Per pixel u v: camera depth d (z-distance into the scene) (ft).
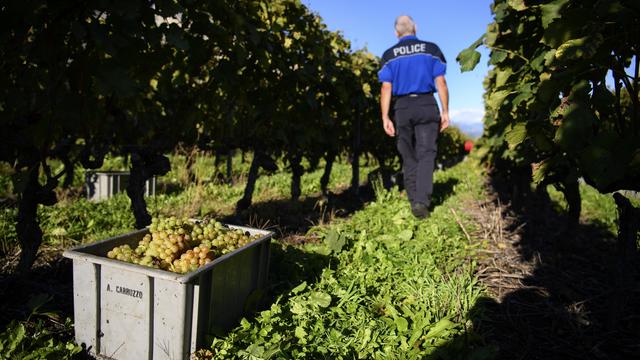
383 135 29.32
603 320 8.93
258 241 8.50
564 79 6.91
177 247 7.68
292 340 7.32
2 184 21.20
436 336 7.52
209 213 18.04
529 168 18.67
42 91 7.79
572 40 6.11
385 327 7.95
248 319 8.27
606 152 6.25
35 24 6.88
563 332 8.45
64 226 14.69
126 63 7.61
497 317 8.98
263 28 12.72
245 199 16.17
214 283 7.07
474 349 7.30
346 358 6.98
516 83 10.36
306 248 12.31
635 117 6.69
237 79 12.62
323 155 23.09
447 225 15.66
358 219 17.04
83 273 6.94
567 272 11.85
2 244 11.84
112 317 6.86
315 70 16.44
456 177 36.45
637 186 6.79
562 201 24.40
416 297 9.40
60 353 6.68
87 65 7.21
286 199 23.27
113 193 22.22
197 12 9.41
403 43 16.81
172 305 6.44
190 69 11.32
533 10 9.25
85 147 10.08
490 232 15.72
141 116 11.66
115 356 6.91
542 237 15.60
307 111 17.02
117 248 7.37
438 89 16.70
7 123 8.06
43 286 9.12
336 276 10.54
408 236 13.71
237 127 16.28
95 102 8.40
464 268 11.23
